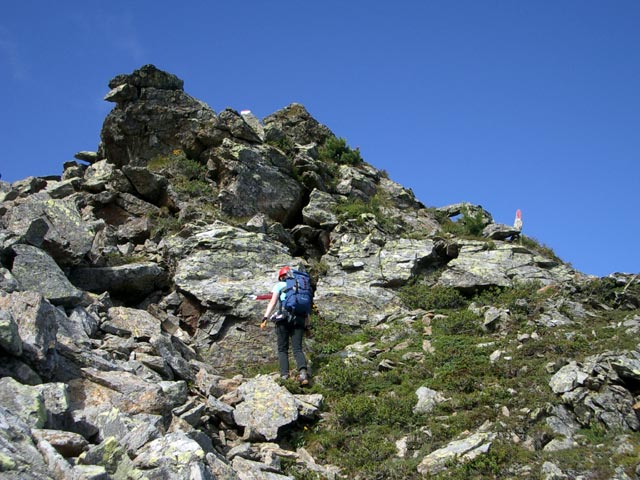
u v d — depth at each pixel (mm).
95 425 8367
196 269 15383
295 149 22797
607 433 10086
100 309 12555
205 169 20438
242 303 14609
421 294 16828
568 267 18469
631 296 15617
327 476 9594
